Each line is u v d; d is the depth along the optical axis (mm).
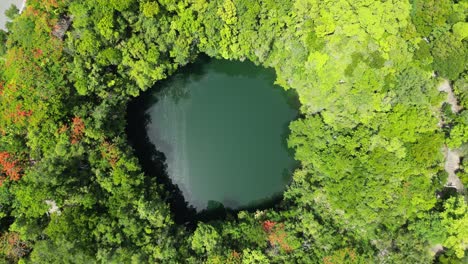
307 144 38188
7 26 37750
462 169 37750
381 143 35875
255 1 35656
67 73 36188
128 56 36938
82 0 35562
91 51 35531
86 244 34375
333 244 36250
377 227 36719
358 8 34938
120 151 37594
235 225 38719
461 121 36656
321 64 35312
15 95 34844
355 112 36781
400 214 36312
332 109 36938
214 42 38594
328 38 35125
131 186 36906
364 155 36062
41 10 36062
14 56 35688
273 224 37531
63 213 34719
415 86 35500
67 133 35438
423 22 36062
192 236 37719
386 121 36094
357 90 35406
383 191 35625
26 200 34281
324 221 37344
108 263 34125
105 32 35312
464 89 36625
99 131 36438
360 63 34781
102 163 36906
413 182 35781
